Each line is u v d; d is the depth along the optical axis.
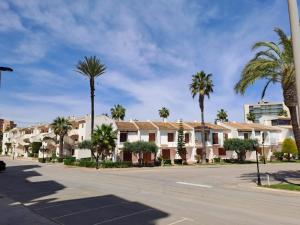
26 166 47.22
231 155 64.12
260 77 21.91
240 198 15.46
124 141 54.84
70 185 21.56
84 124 65.88
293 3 14.11
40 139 83.31
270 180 24.64
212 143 62.69
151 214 11.46
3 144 119.19
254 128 66.94
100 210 12.45
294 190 18.06
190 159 59.84
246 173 32.97
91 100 45.59
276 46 21.47
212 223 9.93
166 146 57.22
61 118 66.75
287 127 71.25
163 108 83.12
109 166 43.62
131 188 19.78
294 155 65.56
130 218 10.89
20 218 11.19
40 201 14.90
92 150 45.03
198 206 13.05
